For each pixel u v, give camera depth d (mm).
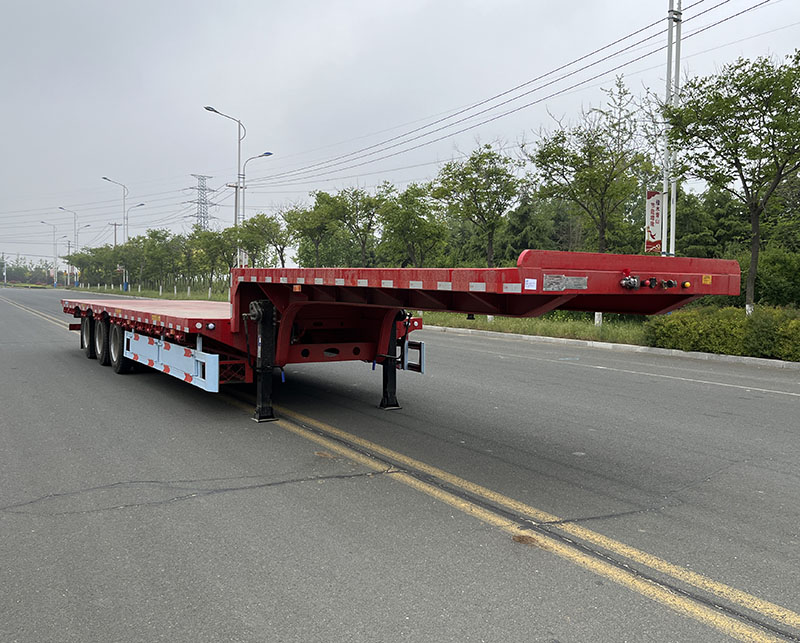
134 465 5414
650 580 3428
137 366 10586
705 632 2928
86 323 12641
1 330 18891
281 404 8055
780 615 3086
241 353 7676
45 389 9023
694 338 14219
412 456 5742
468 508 4473
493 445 6180
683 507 4547
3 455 5699
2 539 3891
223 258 44719
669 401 8617
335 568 3523
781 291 17938
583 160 18703
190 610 3080
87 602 3154
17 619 2996
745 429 6992
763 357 13117
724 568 3582
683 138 15023
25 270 161750
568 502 4621
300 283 6133
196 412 7531
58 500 4562
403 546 3822
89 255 96688
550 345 16547
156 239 60219
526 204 36781
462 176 23156
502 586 3338
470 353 14312
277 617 3016
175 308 10664
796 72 13305
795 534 4078
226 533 3994
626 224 26703
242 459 5609
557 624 2973
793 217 21875
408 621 2984
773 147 13922
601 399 8703
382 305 5668
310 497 4656
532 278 3836
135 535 3955
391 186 28906
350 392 8953
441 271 4484
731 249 24453
